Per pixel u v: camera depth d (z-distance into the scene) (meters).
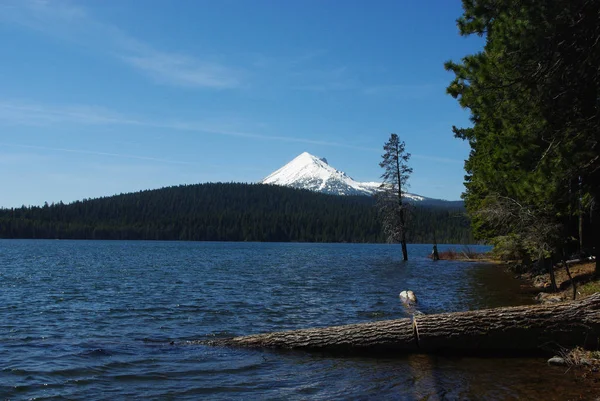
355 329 9.38
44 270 35.38
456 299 17.44
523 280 24.47
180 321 13.61
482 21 9.66
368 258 58.75
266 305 16.73
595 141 9.70
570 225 21.36
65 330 12.27
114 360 8.98
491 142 12.98
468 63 9.77
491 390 6.89
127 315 14.66
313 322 13.32
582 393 6.61
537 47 8.84
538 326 8.51
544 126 9.92
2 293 20.69
